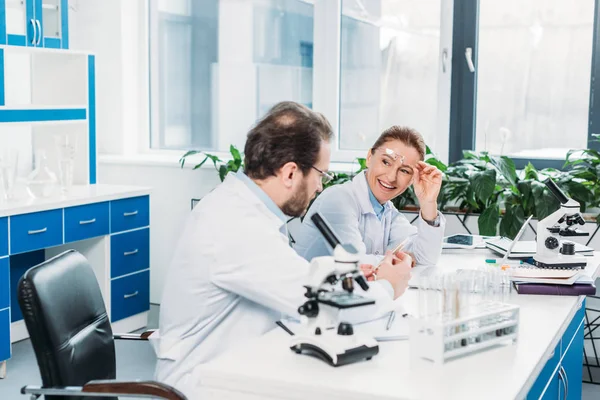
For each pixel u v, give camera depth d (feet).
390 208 9.88
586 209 12.91
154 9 16.75
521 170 14.12
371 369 5.52
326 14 15.26
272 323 6.79
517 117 14.20
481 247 10.18
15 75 14.84
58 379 6.28
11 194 12.58
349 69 15.37
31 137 15.15
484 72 14.33
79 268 7.00
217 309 6.63
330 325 5.77
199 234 6.56
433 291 5.86
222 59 16.31
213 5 16.25
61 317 6.45
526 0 13.88
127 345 13.87
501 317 6.09
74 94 14.52
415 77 14.85
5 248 11.89
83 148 14.61
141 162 15.84
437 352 5.62
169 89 16.84
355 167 14.78
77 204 13.06
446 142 14.65
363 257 8.64
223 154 16.33
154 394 5.80
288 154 6.45
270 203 6.60
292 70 15.72
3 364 12.18
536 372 5.73
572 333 8.16
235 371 5.45
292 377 5.35
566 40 13.71
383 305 6.63
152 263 16.14
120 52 16.39
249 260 6.35
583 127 13.79
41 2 13.71
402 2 14.74
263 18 15.85
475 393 5.10
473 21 14.19
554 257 8.81
